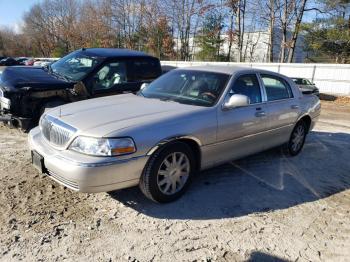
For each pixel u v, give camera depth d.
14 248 3.11
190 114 4.12
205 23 41.41
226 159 4.65
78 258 3.04
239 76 4.90
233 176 5.03
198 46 43.59
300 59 40.94
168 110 4.15
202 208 4.01
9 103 6.18
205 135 4.20
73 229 3.45
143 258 3.09
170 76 5.28
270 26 35.59
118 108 4.18
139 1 49.91
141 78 7.51
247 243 3.41
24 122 6.14
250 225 3.73
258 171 5.30
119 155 3.50
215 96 4.53
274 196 4.48
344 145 7.37
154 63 7.84
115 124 3.67
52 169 3.66
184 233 3.50
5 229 3.37
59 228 3.45
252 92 5.05
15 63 55.84
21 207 3.79
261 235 3.56
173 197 4.07
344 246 3.49
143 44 50.38
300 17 33.81
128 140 3.55
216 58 40.78
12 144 5.91
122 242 3.30
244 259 3.17
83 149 3.50
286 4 34.00
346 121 11.80
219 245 3.35
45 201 3.94
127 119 3.81
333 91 23.08
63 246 3.19
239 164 5.57
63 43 67.38
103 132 3.51
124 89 7.18
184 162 4.12
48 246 3.17
